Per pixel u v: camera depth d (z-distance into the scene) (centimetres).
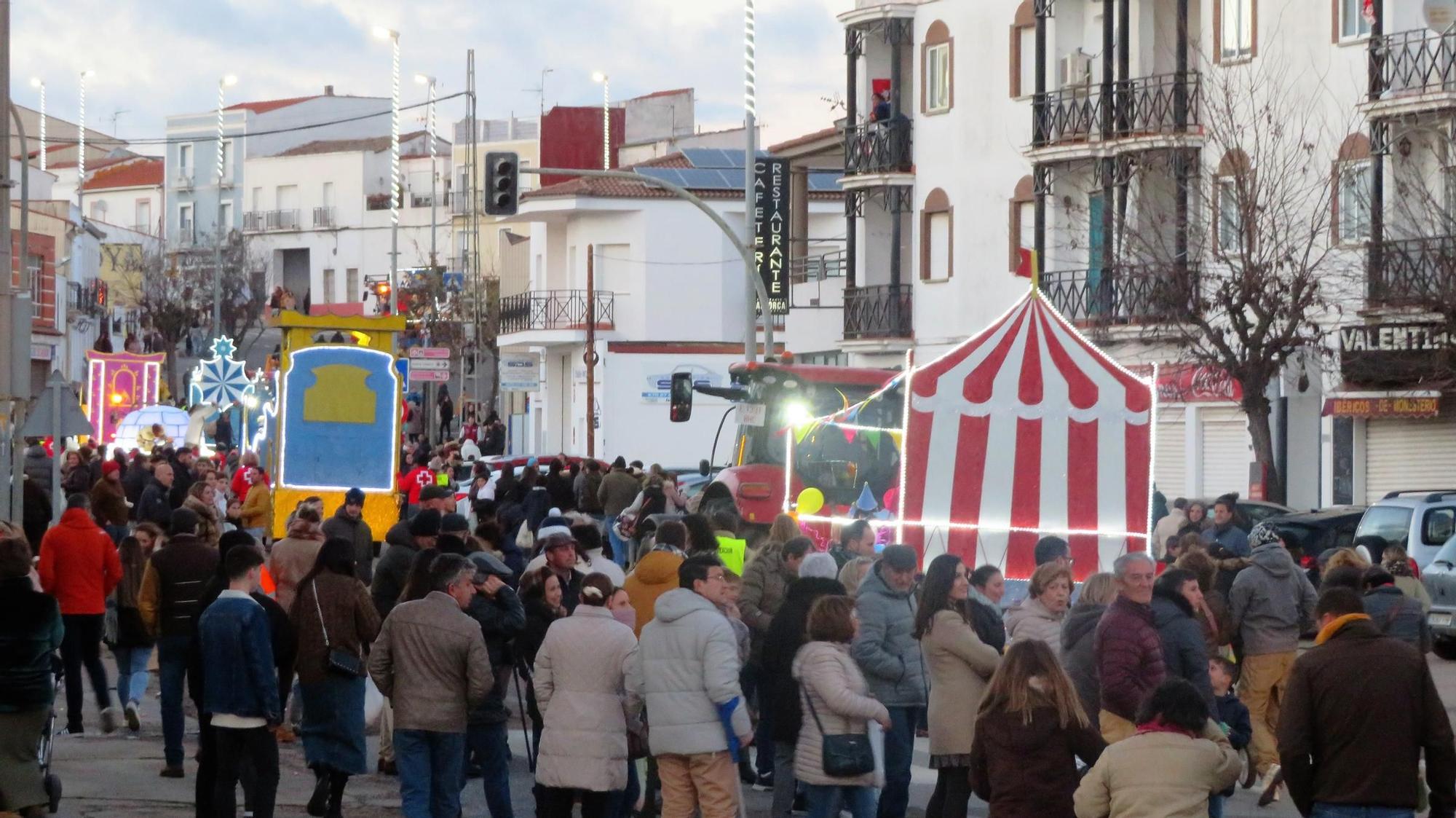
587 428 6806
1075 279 4969
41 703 1464
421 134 13538
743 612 1822
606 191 7656
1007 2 5247
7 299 2730
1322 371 4175
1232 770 1084
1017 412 2319
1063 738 1168
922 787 1892
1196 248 4450
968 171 5378
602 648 1441
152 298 12450
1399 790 1147
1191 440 4594
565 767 1431
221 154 12175
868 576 1600
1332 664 1159
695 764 1394
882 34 5759
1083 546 2302
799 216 6750
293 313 3766
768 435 3644
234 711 1532
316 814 1653
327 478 3781
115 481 3075
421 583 1664
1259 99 4466
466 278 9850
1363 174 4281
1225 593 2000
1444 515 3225
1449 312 3862
